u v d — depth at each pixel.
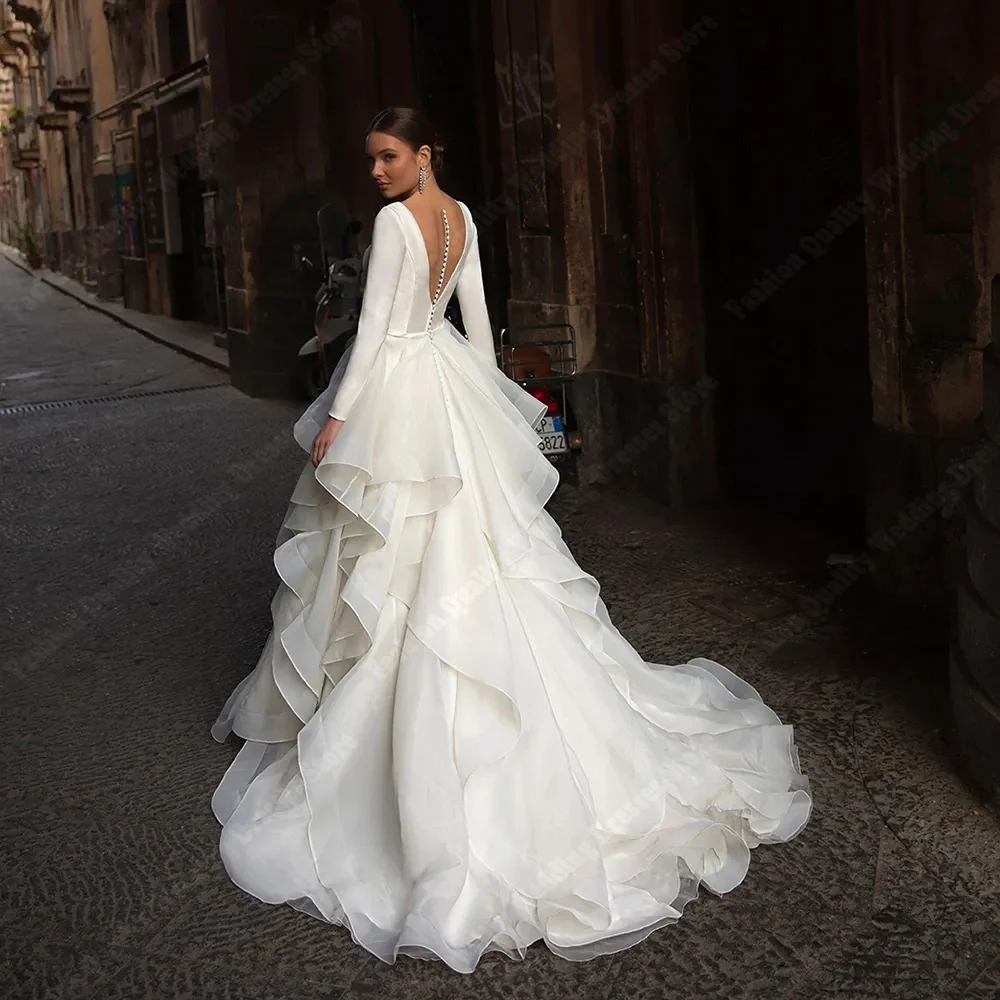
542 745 2.71
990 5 3.61
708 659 4.02
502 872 2.65
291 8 9.82
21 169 36.78
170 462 7.75
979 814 3.01
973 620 3.10
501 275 7.80
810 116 5.25
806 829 2.99
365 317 2.90
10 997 2.50
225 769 3.47
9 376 12.43
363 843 2.79
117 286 21.92
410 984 2.47
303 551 3.07
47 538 6.09
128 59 18.53
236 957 2.60
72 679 4.24
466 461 2.93
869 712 3.61
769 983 2.43
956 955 2.48
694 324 5.77
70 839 3.13
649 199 5.66
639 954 2.54
